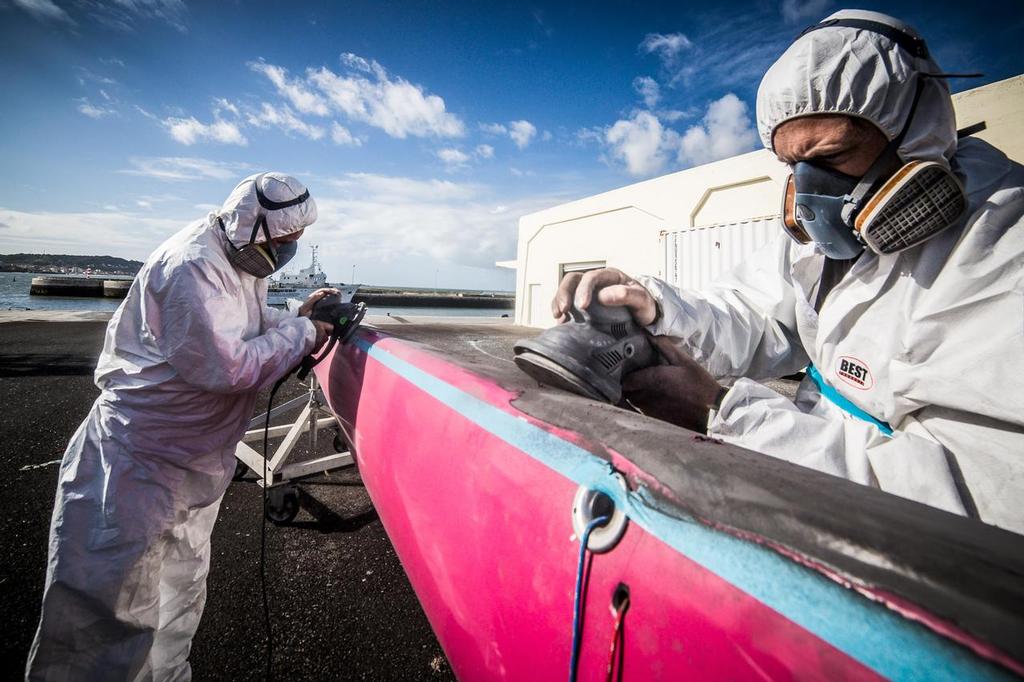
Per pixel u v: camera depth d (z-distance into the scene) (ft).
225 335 4.40
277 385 5.70
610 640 1.61
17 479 9.97
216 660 5.40
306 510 9.21
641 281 3.51
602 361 3.01
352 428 5.45
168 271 4.29
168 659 4.94
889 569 1.11
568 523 1.97
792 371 4.50
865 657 1.03
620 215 41.37
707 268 30.07
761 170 29.89
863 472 2.67
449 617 2.72
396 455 3.93
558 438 2.31
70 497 4.36
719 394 3.93
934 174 2.42
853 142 2.64
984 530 1.31
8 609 5.94
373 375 5.16
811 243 3.59
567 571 1.89
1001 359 2.21
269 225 4.88
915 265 2.72
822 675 1.08
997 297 2.30
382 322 49.83
